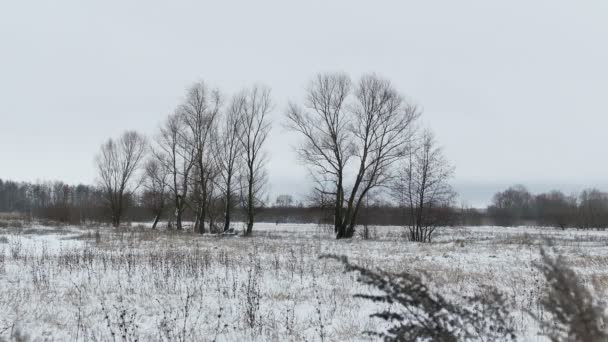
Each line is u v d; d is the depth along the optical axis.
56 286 11.80
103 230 38.31
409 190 35.44
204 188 40.47
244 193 41.00
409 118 35.09
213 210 43.50
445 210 35.88
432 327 3.99
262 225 67.75
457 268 15.26
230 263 15.81
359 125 35.66
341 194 36.44
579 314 3.07
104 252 19.06
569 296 3.14
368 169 36.25
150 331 8.02
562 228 74.19
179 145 44.62
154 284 12.03
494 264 16.95
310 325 8.19
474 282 12.16
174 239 28.23
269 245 23.92
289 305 9.84
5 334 7.57
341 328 7.86
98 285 11.91
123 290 11.38
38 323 8.39
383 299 4.01
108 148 55.25
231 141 40.19
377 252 21.28
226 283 12.27
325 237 34.56
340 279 12.87
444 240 35.88
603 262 17.09
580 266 16.02
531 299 9.02
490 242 29.70
